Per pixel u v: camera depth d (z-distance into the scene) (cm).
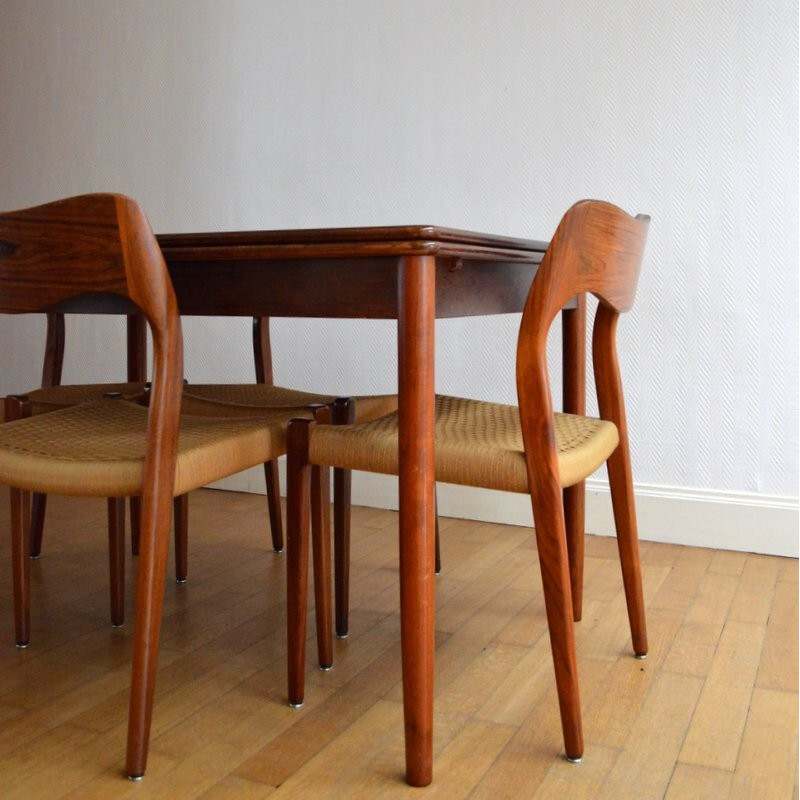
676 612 202
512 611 202
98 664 175
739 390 245
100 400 186
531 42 257
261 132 296
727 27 237
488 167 265
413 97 273
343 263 139
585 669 172
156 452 134
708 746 145
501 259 152
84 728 150
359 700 160
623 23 247
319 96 286
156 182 315
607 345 175
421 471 133
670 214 247
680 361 250
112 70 318
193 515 282
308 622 197
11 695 162
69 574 226
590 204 137
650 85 246
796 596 212
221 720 153
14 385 349
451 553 244
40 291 138
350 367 290
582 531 195
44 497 237
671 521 253
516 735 148
